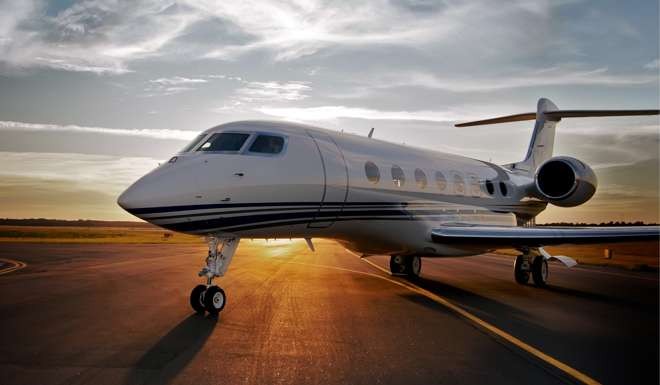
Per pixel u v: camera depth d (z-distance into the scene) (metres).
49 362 5.89
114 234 73.06
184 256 23.59
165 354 6.28
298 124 11.74
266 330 7.64
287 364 5.93
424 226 13.72
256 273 15.70
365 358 6.23
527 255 14.84
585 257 32.81
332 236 12.01
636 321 9.08
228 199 9.61
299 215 10.73
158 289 11.89
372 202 12.23
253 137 10.48
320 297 10.92
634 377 5.66
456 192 15.05
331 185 11.24
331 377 5.48
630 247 48.16
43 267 17.36
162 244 39.72
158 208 8.95
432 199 14.07
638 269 21.70
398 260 16.22
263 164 10.20
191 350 6.48
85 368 5.68
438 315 9.16
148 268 17.14
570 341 7.36
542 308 10.34
